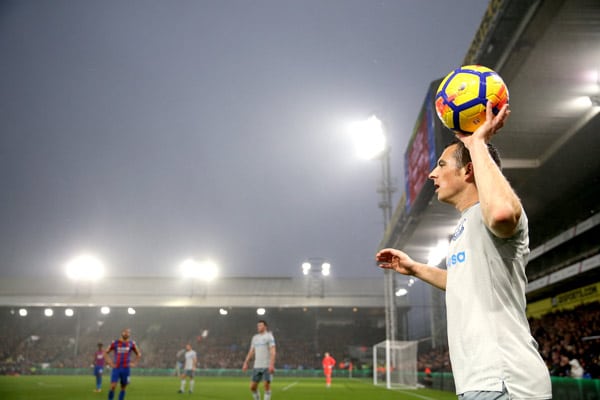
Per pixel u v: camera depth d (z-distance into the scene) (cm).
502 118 224
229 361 5403
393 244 3019
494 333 208
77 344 5756
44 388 2288
